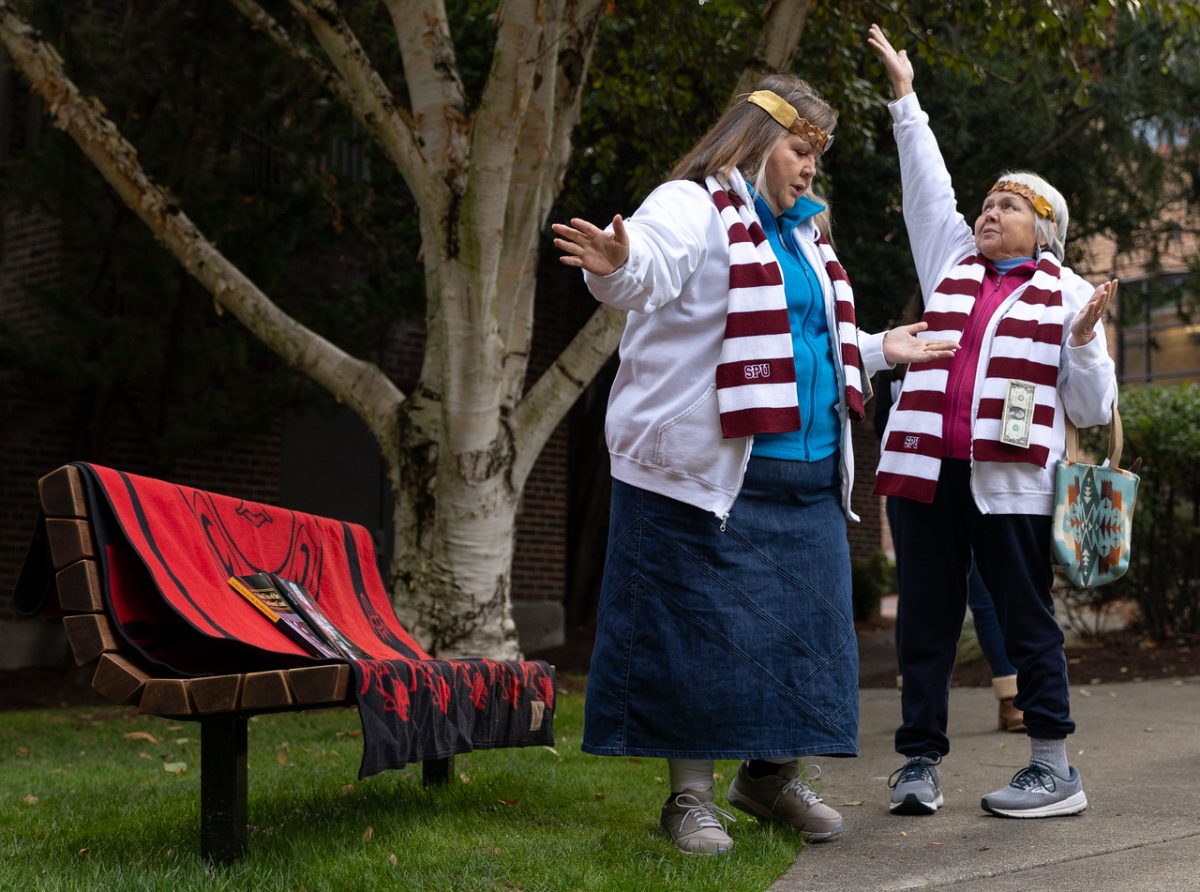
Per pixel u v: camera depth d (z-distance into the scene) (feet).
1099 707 20.99
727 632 10.21
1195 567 31.58
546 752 16.92
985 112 36.29
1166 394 31.07
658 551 10.34
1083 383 12.01
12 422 34.78
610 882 9.09
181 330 32.32
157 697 9.05
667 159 31.68
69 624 9.12
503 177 21.25
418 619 22.70
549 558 44.45
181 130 30.19
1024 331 12.20
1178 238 43.78
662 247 9.83
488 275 21.67
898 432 12.42
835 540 10.77
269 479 39.24
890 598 67.15
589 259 9.27
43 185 29.73
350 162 40.83
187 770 17.20
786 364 10.19
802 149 10.88
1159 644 31.50
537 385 23.56
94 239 30.55
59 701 31.30
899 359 11.15
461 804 12.59
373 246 33.88
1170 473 30.86
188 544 10.56
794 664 10.35
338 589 13.52
